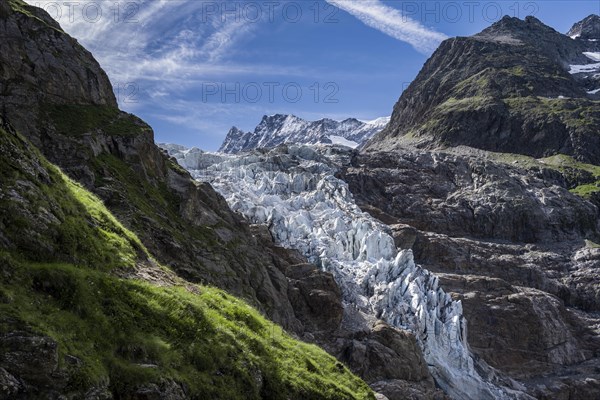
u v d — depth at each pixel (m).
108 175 62.12
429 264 150.88
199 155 147.62
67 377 22.42
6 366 21.17
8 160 31.03
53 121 65.12
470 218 180.12
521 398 105.94
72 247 30.59
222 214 85.50
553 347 136.88
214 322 32.97
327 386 37.25
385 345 88.62
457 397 96.81
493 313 134.88
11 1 72.31
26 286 25.50
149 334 28.28
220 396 28.83
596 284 162.88
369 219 139.62
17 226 28.23
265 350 35.59
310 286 91.62
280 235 111.81
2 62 65.25
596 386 127.19
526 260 164.12
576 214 194.88
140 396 24.62
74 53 74.62
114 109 76.25
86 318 26.23
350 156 192.88
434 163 198.62
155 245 57.19
